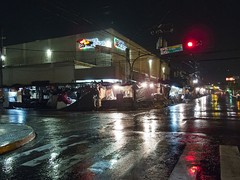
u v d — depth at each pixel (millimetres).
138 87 33875
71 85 33031
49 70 42750
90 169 6809
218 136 11734
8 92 35938
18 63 50750
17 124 15820
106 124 16594
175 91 56375
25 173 6621
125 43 46938
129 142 10367
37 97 35812
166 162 7371
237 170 6566
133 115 23484
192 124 16312
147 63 56969
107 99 32688
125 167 6930
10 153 8984
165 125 15875
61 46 46844
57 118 21125
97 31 44281
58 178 6160
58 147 9672
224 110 29781
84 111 29234
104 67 38844
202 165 7027
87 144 10109
